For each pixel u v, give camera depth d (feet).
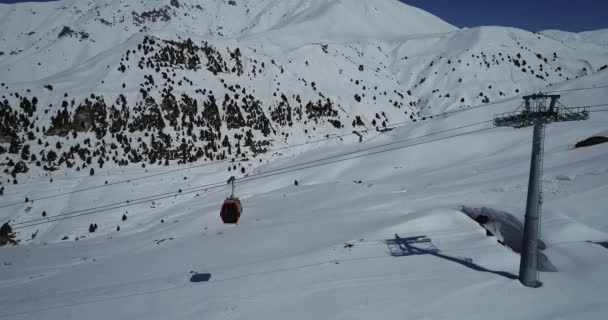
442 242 80.64
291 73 486.79
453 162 238.68
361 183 213.66
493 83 542.98
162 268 86.99
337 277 60.85
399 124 457.68
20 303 65.77
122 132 343.87
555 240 69.92
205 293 59.52
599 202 92.48
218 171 310.65
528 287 51.16
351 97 476.54
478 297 48.47
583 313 41.09
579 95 314.96
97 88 367.86
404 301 48.32
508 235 93.04
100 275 88.33
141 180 285.64
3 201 252.83
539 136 52.39
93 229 214.28
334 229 106.63
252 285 61.05
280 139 382.83
